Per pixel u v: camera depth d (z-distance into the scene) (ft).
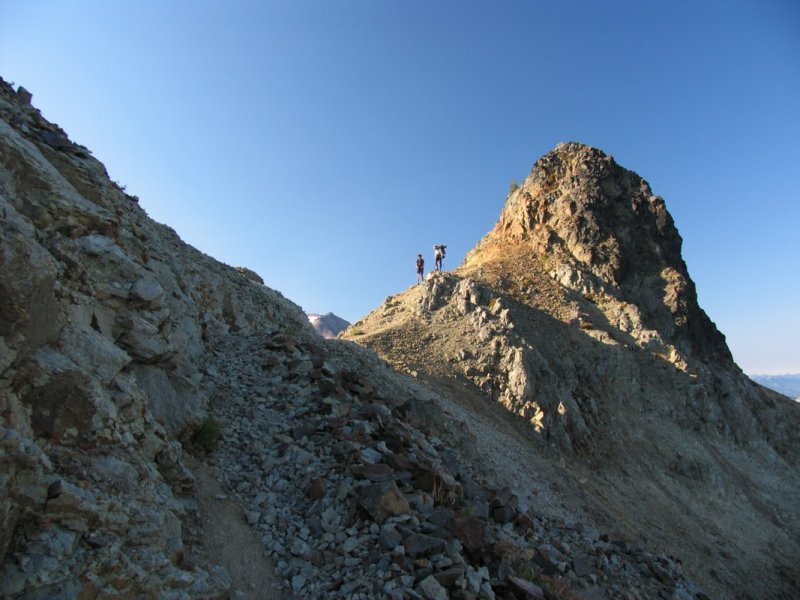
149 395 32.86
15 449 18.90
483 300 145.07
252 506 31.14
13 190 30.01
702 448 132.36
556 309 153.89
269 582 25.77
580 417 117.19
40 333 23.52
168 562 21.81
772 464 146.92
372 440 37.29
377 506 29.25
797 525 124.16
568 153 205.16
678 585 43.37
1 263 21.62
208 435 35.09
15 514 18.26
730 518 114.32
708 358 173.37
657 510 103.04
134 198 60.44
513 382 116.67
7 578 17.16
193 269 62.28
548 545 39.50
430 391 94.63
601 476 106.42
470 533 30.04
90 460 22.67
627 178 198.70
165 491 25.91
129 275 34.99
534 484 74.28
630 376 139.64
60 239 31.58
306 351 57.06
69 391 23.29
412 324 138.92
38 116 43.27
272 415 41.11
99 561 19.29
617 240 178.50
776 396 212.02
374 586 24.91
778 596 92.99
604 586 37.11
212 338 53.67
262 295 79.66
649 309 170.40
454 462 44.68
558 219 186.50
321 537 28.63
